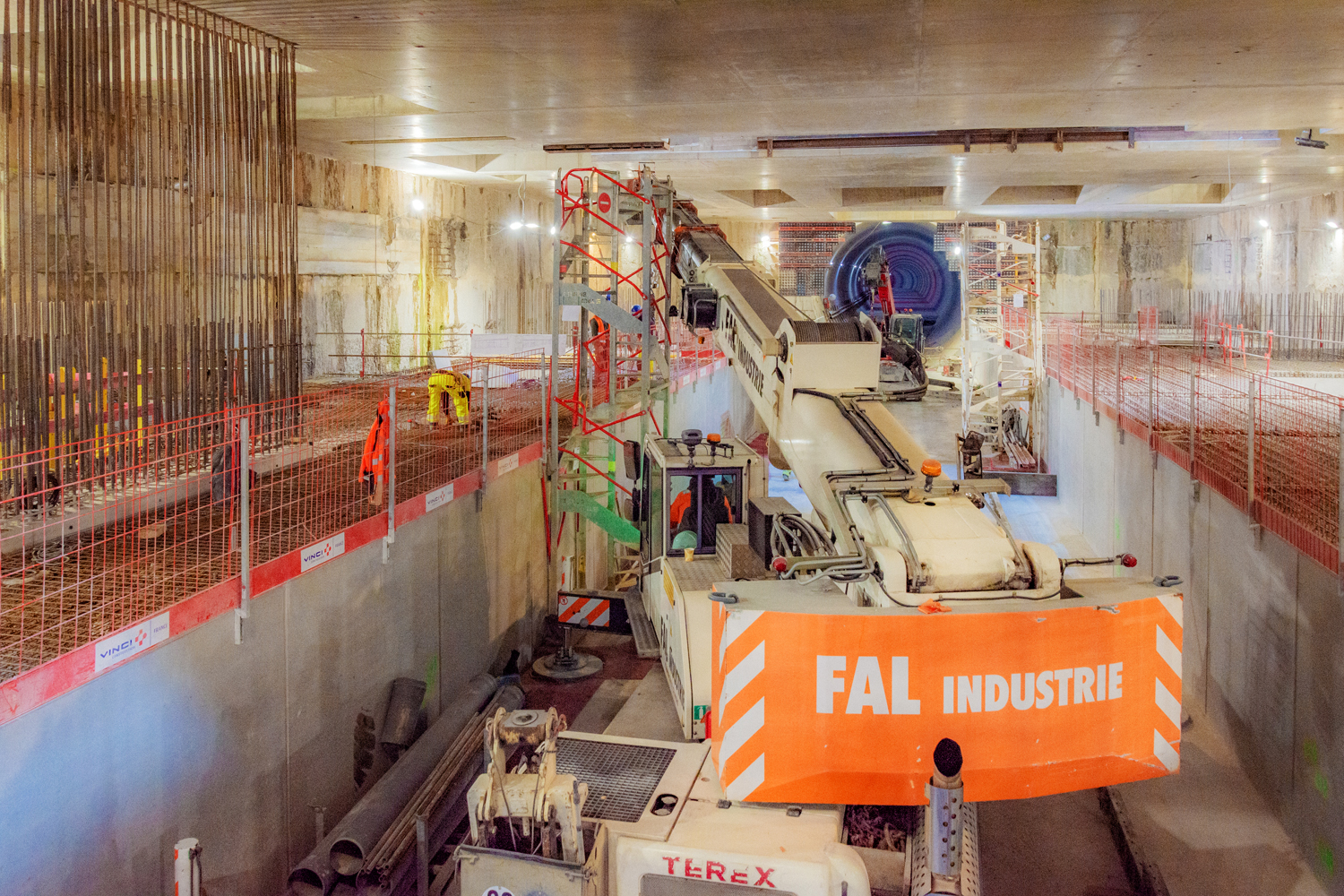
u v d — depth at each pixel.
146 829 6.20
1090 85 13.39
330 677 8.34
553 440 13.80
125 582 7.27
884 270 25.83
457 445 13.30
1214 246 34.88
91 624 6.34
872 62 12.16
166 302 9.93
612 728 9.05
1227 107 14.71
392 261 22.94
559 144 19.41
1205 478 11.41
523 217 31.02
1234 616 10.37
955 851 4.97
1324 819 7.91
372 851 7.26
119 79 9.31
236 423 10.79
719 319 12.63
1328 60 11.92
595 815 5.73
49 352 8.84
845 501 7.14
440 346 25.30
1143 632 5.74
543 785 5.18
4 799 5.14
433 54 11.98
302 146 19.11
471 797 5.29
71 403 9.02
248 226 11.12
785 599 5.82
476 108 15.38
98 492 9.27
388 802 7.87
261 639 7.36
